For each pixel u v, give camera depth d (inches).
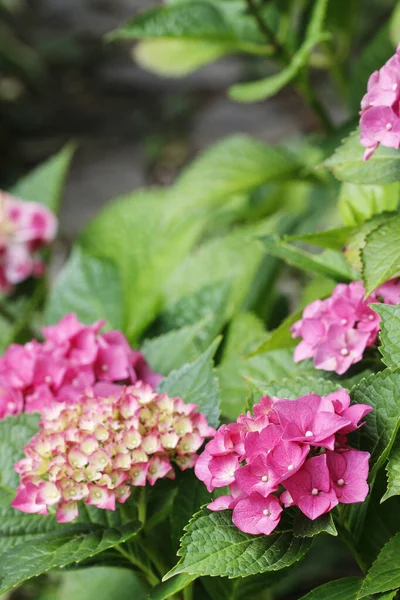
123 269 90.4
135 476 59.1
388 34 77.5
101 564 62.5
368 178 60.4
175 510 60.6
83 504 62.6
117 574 71.7
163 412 60.0
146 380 66.3
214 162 97.1
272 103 287.7
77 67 350.0
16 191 100.2
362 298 60.7
